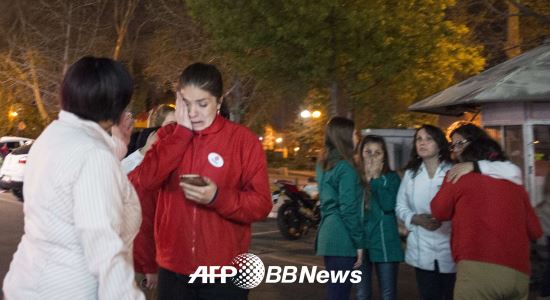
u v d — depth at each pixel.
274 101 21.66
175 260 3.52
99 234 2.47
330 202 5.13
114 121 2.77
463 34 14.37
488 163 4.28
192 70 3.48
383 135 10.73
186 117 3.49
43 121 29.72
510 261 4.09
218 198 3.28
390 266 5.47
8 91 32.53
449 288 5.13
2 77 30.45
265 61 13.30
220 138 3.52
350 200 4.98
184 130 3.48
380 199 5.42
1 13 28.59
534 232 4.30
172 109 4.98
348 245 5.06
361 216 5.07
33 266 2.52
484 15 15.79
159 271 3.68
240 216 3.40
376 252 5.41
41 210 2.52
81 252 2.52
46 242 2.52
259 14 13.13
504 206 4.14
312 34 12.66
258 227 13.25
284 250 10.67
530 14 12.57
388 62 12.91
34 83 29.03
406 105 14.88
